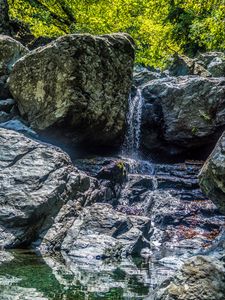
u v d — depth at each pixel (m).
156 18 23.53
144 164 12.97
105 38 11.96
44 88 11.12
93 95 11.45
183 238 9.70
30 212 7.87
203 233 10.05
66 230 8.35
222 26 15.89
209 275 4.18
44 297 4.99
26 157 9.03
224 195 7.70
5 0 17.70
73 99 10.92
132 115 14.80
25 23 20.11
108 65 11.83
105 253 7.68
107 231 8.46
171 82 15.45
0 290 5.18
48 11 19.38
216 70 22.16
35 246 7.92
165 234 9.68
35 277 5.91
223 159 7.56
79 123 11.27
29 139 9.52
